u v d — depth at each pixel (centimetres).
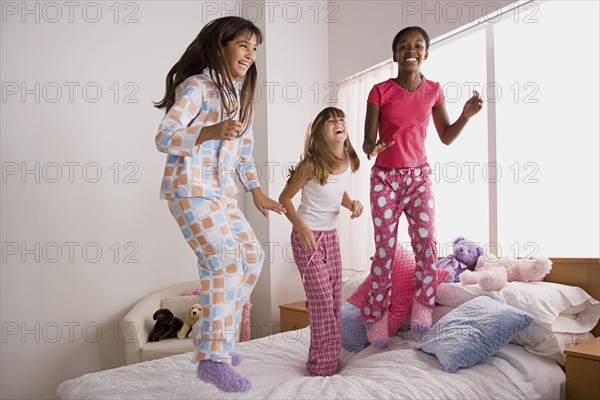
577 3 233
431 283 204
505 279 208
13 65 291
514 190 257
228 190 164
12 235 288
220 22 159
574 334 195
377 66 332
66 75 307
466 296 211
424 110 202
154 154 337
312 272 202
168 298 322
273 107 357
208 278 151
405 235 313
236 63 160
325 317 203
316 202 205
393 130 204
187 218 151
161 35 343
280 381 182
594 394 165
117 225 321
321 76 383
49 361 296
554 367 183
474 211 279
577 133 234
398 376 171
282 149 362
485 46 267
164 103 164
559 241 242
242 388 149
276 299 355
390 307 217
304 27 375
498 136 262
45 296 296
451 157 290
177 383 181
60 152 304
